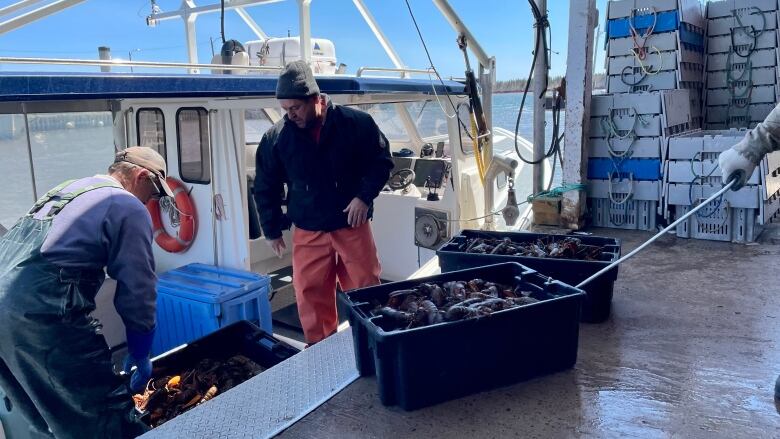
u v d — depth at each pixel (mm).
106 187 2395
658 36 4723
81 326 2312
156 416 2889
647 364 2299
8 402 2762
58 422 2365
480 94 5973
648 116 4297
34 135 4102
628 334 2592
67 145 4312
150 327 2461
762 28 5133
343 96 5293
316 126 3150
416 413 2021
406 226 5852
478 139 5809
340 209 3287
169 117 4852
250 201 5445
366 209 3232
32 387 2312
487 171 5762
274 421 2006
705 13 5395
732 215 3949
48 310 2213
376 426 1955
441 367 2029
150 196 2705
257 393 2207
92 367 2357
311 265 3424
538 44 4902
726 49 5348
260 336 3441
